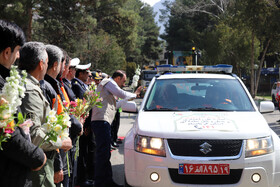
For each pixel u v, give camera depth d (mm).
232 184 4113
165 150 4230
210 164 4117
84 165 5734
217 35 35031
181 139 4262
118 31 51000
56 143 2705
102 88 5426
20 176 2164
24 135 2172
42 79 2984
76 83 5410
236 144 4223
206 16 56281
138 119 4930
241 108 5258
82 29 36031
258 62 34781
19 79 2162
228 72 6680
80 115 3893
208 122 4602
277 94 12570
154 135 4348
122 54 40406
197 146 4211
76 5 34812
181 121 4656
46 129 2463
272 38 28078
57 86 3383
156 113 5102
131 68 69500
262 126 4551
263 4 26984
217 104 5316
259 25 27594
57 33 33938
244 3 27719
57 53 3369
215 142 4219
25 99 2521
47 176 2871
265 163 4203
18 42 2297
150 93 5652
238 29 29375
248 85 43688
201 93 5559
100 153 5258
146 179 4234
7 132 1979
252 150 4215
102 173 5227
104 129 5293
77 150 4047
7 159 2121
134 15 50375
